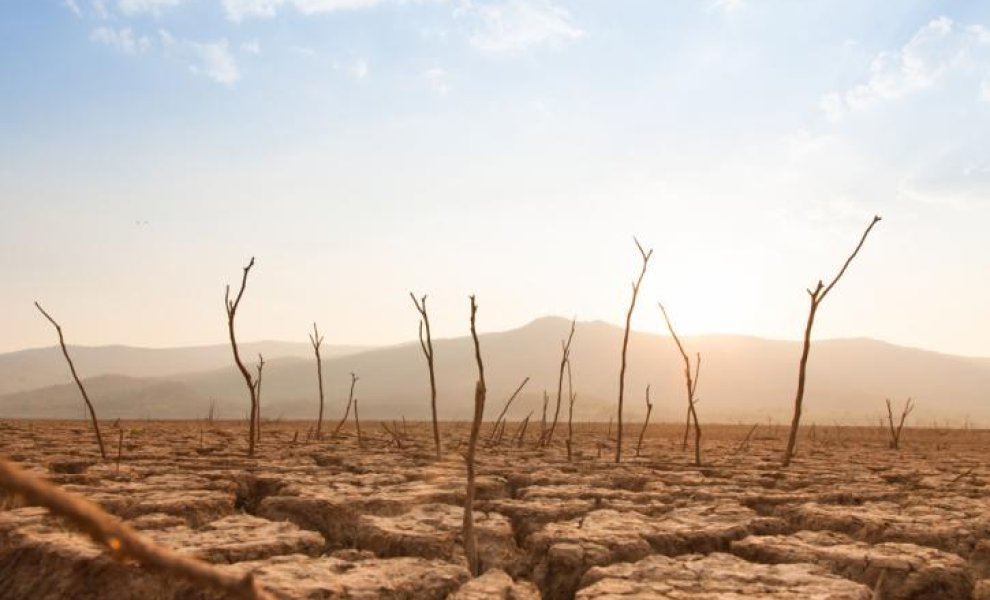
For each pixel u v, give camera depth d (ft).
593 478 39.45
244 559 19.72
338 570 18.66
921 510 29.53
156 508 26.18
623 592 17.02
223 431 95.55
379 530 23.57
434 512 27.27
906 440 111.96
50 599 17.54
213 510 27.66
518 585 19.31
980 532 25.09
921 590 19.34
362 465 44.55
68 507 3.81
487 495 36.55
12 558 19.38
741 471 46.16
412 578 18.16
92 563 17.97
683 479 41.06
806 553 21.21
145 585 17.38
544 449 66.90
